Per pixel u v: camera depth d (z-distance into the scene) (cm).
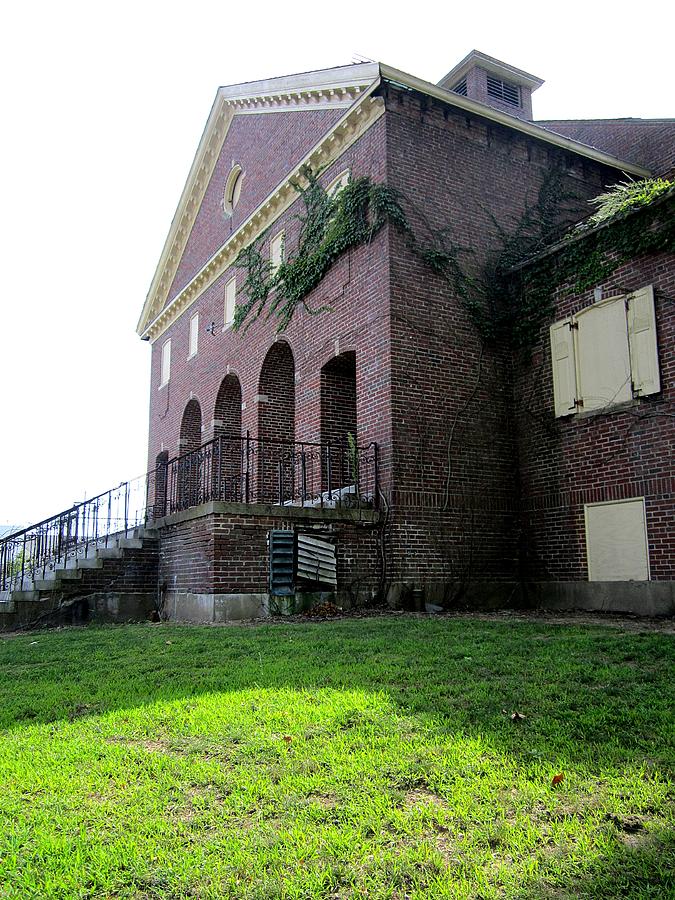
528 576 1355
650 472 1153
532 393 1391
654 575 1135
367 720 455
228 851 291
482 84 1959
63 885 268
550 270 1376
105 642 914
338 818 320
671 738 402
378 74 1368
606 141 1919
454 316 1389
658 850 279
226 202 2141
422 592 1261
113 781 374
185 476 1972
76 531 1641
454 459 1341
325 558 1244
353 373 1558
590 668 587
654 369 1156
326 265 1520
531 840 290
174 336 2473
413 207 1388
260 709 495
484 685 538
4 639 1097
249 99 1980
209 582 1193
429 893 257
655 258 1178
